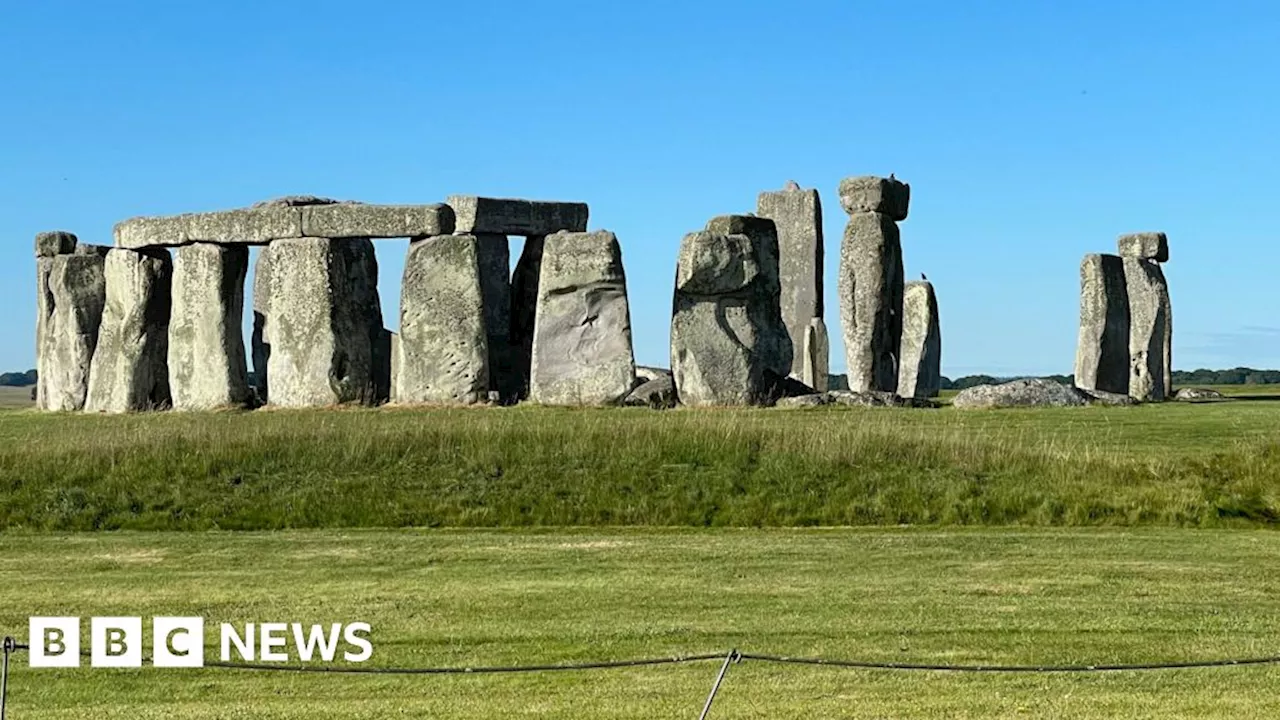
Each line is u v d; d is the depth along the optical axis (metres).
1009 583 18.69
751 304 33.75
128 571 19.94
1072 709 14.80
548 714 14.85
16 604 18.50
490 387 36.25
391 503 22.95
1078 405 32.06
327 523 22.69
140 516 22.89
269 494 23.30
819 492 22.88
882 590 18.45
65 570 20.03
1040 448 24.30
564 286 33.81
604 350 33.56
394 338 35.41
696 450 24.03
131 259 37.44
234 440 24.78
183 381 36.12
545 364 33.81
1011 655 16.12
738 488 23.09
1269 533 21.34
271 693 15.58
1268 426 27.67
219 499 23.20
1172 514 22.09
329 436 24.91
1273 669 15.77
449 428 25.27
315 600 18.44
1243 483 22.77
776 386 33.66
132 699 15.48
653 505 22.70
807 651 16.31
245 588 19.03
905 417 29.20
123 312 37.50
